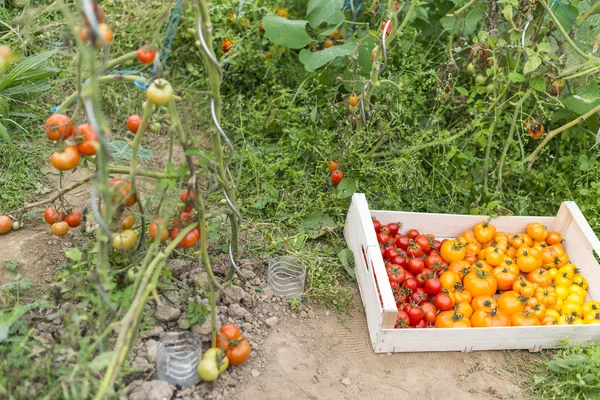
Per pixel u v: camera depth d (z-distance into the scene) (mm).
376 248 1546
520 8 1777
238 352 1391
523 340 1540
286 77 2170
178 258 1590
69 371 1197
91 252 1337
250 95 2158
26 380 1209
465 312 1579
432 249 1765
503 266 1671
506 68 1938
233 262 1526
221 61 1974
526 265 1695
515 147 1938
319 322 1575
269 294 1601
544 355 1560
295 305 1583
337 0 2002
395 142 1940
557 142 2076
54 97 1974
